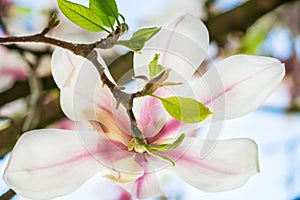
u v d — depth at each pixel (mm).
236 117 707
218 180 690
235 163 689
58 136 694
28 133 688
